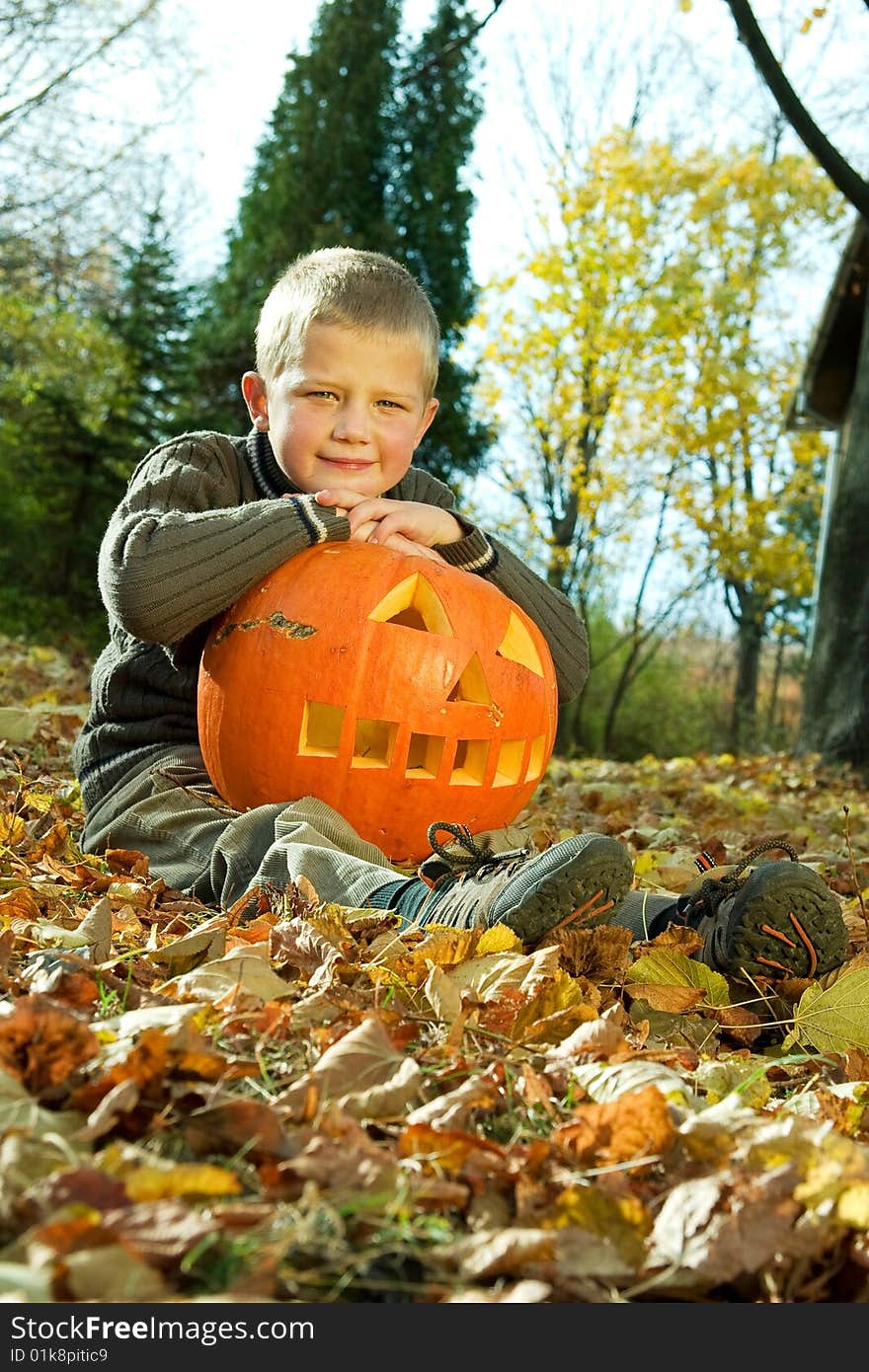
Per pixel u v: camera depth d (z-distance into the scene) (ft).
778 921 6.99
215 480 9.71
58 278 63.46
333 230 76.79
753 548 84.43
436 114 79.61
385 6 78.13
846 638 37.45
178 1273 3.51
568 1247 3.84
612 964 6.95
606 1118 4.56
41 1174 3.84
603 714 106.32
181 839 8.96
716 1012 7.02
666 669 107.24
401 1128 4.61
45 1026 4.59
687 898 7.66
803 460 82.28
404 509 9.51
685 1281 3.80
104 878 8.71
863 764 36.27
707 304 76.13
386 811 8.82
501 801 9.31
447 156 79.71
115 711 9.80
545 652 9.78
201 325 77.61
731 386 78.07
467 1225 4.08
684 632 105.60
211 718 8.97
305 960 6.61
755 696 100.27
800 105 30.71
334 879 7.63
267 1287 3.47
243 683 8.73
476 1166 4.26
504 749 9.41
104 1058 4.72
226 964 6.18
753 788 27.43
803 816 21.49
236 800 9.05
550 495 89.10
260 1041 5.16
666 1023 6.84
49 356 69.77
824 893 7.00
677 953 7.08
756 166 73.31
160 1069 4.49
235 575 8.61
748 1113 4.72
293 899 7.46
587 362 80.89
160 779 9.29
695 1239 3.90
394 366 9.52
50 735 16.28
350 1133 4.32
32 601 63.67
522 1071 5.24
